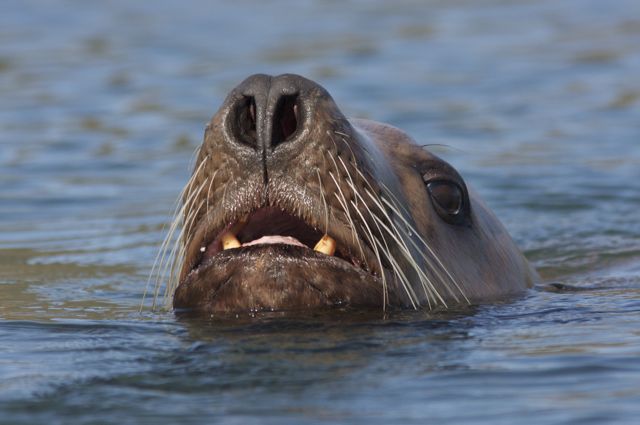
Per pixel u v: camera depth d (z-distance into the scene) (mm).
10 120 57844
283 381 17750
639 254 32688
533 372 18266
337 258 20656
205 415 16188
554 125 54906
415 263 21891
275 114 20469
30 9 94812
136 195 43219
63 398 17203
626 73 67000
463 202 25375
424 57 73438
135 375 18406
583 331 21234
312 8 94938
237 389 17422
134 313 24203
